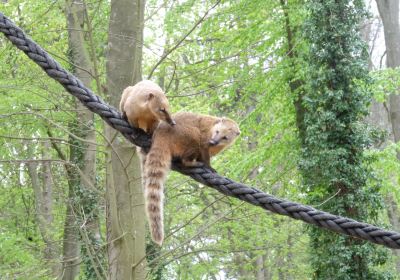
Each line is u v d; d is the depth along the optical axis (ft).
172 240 76.23
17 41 22.40
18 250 58.70
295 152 69.21
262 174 71.10
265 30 67.77
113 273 47.39
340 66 61.41
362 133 61.21
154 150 21.67
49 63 22.62
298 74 67.31
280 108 77.30
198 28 70.85
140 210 48.44
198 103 68.33
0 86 49.21
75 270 69.41
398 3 97.71
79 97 22.95
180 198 72.59
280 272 99.35
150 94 22.56
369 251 58.85
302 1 67.51
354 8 62.18
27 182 87.30
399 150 70.28
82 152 64.28
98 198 63.05
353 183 60.59
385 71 70.59
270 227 74.13
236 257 99.50
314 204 62.18
